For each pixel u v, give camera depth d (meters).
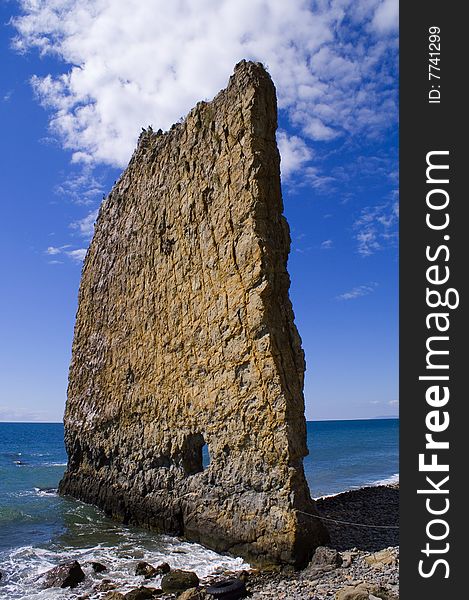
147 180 26.17
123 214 28.67
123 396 25.81
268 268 17.61
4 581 15.75
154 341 23.48
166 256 23.16
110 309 28.58
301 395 17.38
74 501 29.94
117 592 13.74
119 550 18.97
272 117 19.38
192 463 20.92
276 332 17.44
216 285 19.52
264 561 15.68
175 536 20.25
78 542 20.56
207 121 21.25
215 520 17.97
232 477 17.77
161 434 22.22
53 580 15.41
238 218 18.72
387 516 21.27
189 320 21.00
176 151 23.39
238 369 18.06
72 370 33.19
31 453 81.19
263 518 16.00
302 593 12.53
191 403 20.41
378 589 11.56
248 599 12.59
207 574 15.28
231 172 19.33
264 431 16.75
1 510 27.09
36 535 22.00
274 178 18.98
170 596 13.75
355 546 16.05
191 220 21.47
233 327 18.31
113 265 28.89
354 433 149.38
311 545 15.22
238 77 19.62
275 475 16.16
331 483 41.66
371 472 49.38
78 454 31.84
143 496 22.95
